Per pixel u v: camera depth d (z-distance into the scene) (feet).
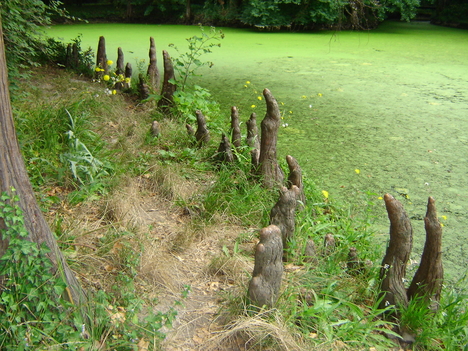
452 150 21.22
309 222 13.69
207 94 22.77
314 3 57.21
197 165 16.39
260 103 27.17
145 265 10.73
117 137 18.39
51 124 16.60
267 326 8.95
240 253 12.08
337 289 10.72
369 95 30.22
